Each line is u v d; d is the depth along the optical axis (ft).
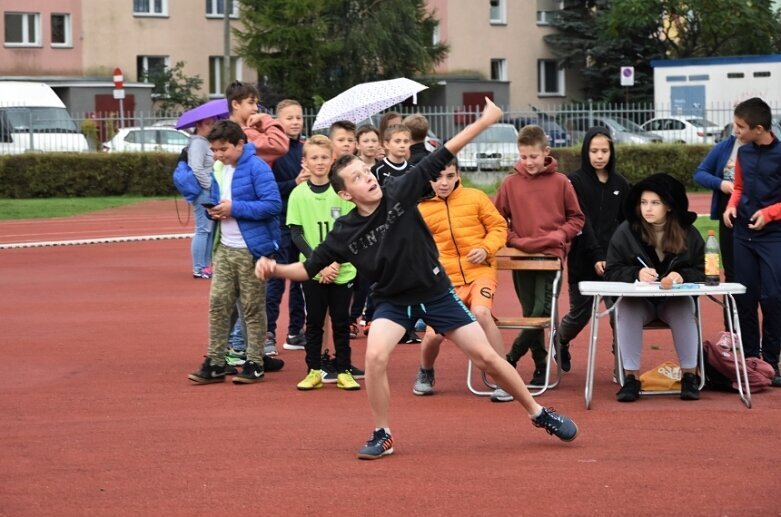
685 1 234.58
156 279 68.64
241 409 34.83
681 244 35.76
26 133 145.18
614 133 143.02
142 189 138.21
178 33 219.20
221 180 38.14
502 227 35.96
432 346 35.96
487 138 139.95
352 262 29.32
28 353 44.78
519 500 25.07
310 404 35.50
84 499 25.70
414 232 28.94
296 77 204.85
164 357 43.83
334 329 38.06
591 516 23.93
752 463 27.89
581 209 39.09
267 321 43.19
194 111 45.47
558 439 30.58
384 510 24.52
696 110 148.56
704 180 39.86
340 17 211.41
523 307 38.88
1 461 28.94
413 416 33.71
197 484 26.71
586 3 253.03
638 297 35.58
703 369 35.99
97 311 55.93
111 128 150.10
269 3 202.08
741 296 37.88
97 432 31.96
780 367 38.58
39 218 116.16
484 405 35.17
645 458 28.45
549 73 255.29
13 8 204.33
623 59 246.27
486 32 246.88
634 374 35.45
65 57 209.56
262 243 38.14
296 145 44.78
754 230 37.63
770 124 37.29
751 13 236.43
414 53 214.69
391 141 41.34
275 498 25.52
